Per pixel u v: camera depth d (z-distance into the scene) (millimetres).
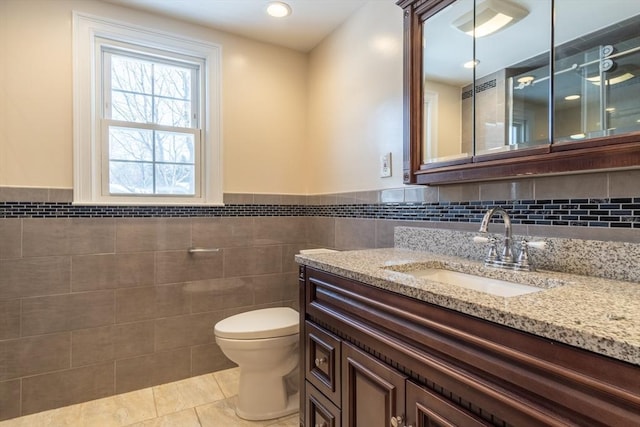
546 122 1097
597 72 988
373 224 1896
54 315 1812
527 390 633
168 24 2082
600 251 998
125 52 2035
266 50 2396
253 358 1680
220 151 2240
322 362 1247
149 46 2055
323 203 2352
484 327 712
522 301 729
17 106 1729
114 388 1950
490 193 1324
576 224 1079
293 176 2498
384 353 970
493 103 1261
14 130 1724
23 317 1748
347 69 2102
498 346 681
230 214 2273
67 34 1837
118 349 1963
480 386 709
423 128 1502
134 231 1999
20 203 1735
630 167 916
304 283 1387
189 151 2211
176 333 2115
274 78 2426
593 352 544
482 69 1301
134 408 1821
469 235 1344
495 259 1186
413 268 1232
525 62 1166
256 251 2359
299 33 2273
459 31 1381
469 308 731
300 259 1401
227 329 1685
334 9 2006
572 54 1044
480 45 1311
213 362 2223
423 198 1599
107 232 1932
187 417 1745
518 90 1184
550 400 598
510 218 1254
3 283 1707
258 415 1719
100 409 1810
